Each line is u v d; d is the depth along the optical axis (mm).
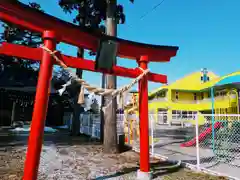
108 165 6043
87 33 4191
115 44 4277
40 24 3730
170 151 8320
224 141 8148
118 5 9055
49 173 5137
